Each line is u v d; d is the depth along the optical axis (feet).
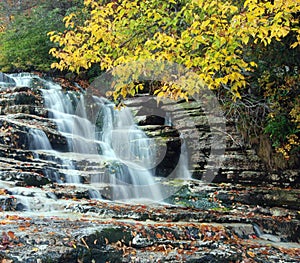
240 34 17.37
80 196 22.17
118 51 21.11
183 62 18.29
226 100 29.91
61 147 30.09
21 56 46.50
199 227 17.89
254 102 30.07
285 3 16.40
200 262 14.89
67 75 46.19
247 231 19.57
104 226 15.75
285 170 29.12
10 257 12.29
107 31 20.81
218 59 17.85
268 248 17.60
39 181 22.08
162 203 24.86
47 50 47.29
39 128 29.35
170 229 16.94
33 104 35.50
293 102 28.35
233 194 25.41
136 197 26.04
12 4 55.42
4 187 20.33
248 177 28.68
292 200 25.26
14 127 27.58
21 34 49.11
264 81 28.30
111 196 24.48
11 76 43.45
